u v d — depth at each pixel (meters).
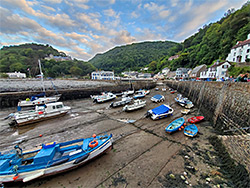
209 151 7.92
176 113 16.28
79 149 6.80
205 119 13.94
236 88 10.04
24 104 17.52
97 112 16.89
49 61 83.62
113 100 24.61
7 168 5.48
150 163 6.93
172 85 46.00
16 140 9.70
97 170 6.45
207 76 36.94
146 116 14.60
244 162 5.65
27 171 5.34
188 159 7.20
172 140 9.41
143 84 42.62
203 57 53.22
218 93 12.99
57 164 5.73
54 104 14.59
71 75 81.50
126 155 7.65
